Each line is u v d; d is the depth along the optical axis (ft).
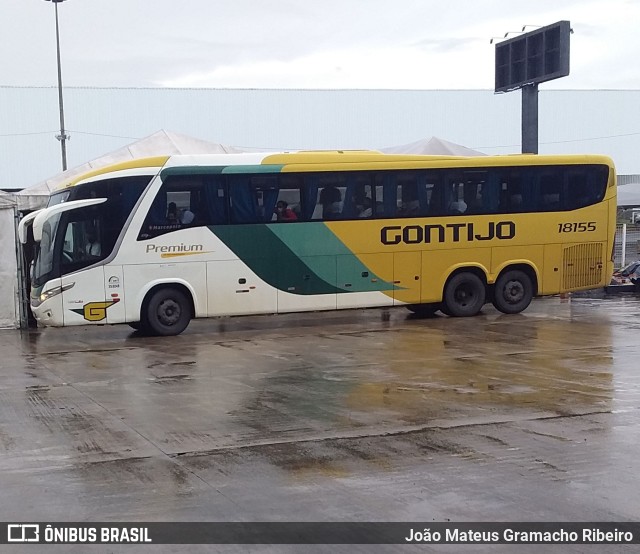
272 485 20.51
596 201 62.39
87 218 53.42
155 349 47.44
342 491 19.93
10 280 59.88
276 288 56.39
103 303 53.36
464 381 34.24
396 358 41.11
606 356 40.55
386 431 25.82
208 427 26.84
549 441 24.32
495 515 18.16
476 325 55.47
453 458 22.65
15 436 26.20
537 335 49.32
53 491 20.40
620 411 28.17
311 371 37.73
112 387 34.76
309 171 56.90
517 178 60.85
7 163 180.86
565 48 84.79
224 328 58.70
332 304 57.52
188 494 19.94
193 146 87.45
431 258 59.41
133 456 23.47
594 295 80.59
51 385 35.58
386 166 58.34
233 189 55.52
